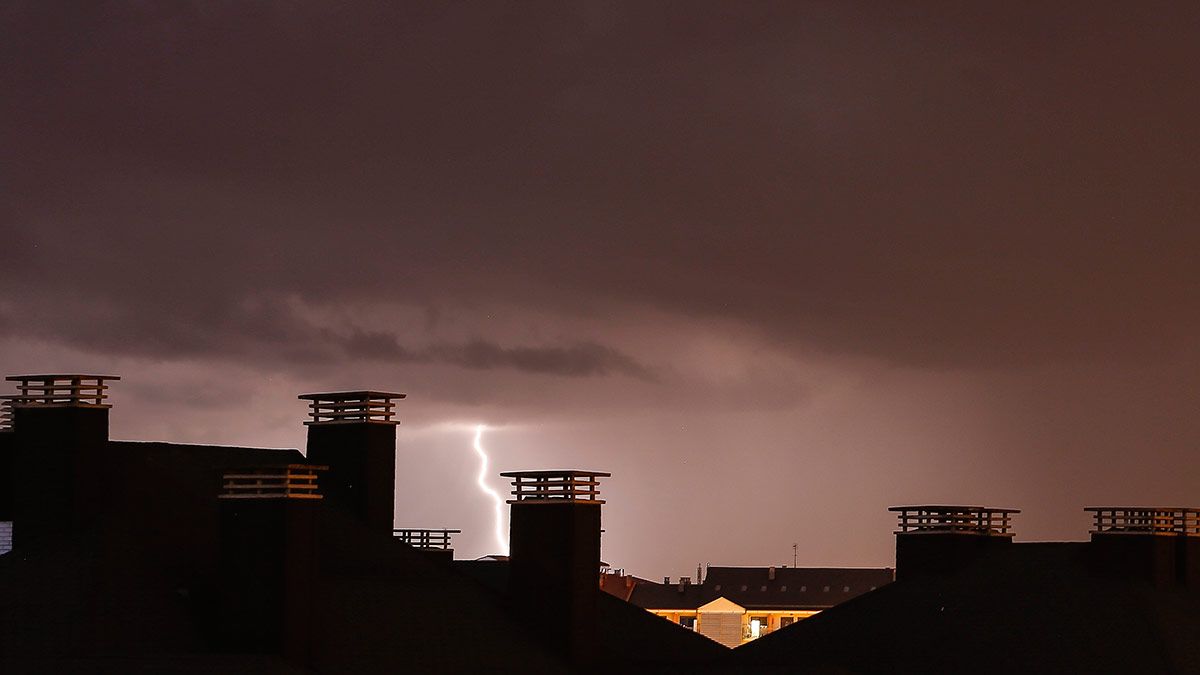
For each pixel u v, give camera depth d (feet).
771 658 182.29
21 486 143.54
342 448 171.63
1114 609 179.83
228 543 132.98
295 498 131.95
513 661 146.20
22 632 129.80
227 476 134.41
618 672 154.51
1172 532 188.96
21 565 137.69
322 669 132.36
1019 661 175.52
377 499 170.40
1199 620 181.16
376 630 142.41
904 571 197.47
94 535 139.95
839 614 192.95
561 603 154.10
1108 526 188.65
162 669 122.21
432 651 141.69
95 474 143.33
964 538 195.62
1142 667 170.91
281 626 129.90
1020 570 191.21
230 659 124.77
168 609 134.31
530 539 156.46
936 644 180.86
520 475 157.69
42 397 143.84
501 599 159.12
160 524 144.15
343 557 156.25
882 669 179.73
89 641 128.98
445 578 159.63
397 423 173.06
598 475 157.48
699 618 448.65
